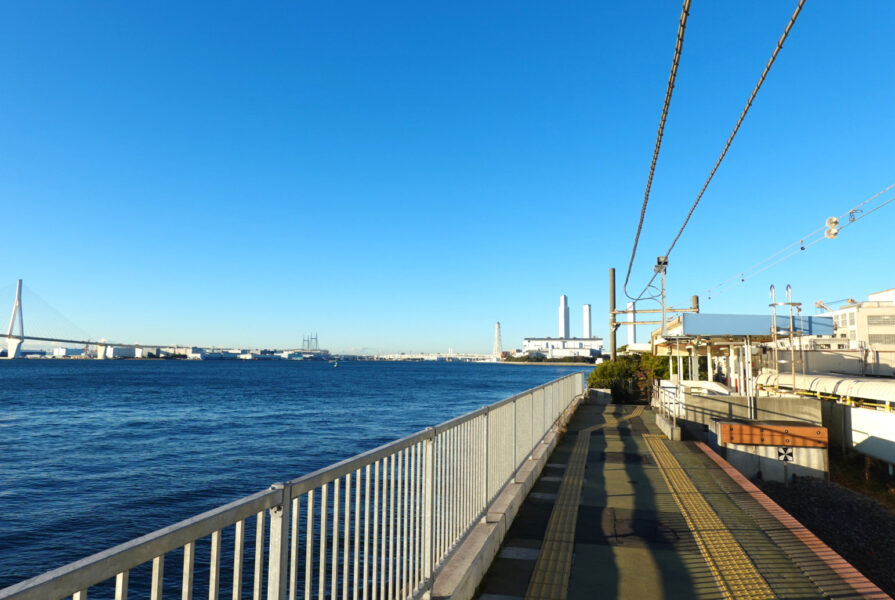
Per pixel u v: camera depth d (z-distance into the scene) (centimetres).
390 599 346
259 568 227
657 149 859
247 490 2077
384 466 352
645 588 495
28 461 2603
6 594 123
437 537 442
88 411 4900
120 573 163
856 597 479
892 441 1404
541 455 990
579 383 2381
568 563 554
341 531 1088
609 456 1160
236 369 17938
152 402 5834
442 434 464
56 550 1452
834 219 1226
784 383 2084
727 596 479
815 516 1137
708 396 1600
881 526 1089
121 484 2144
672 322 2047
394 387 9112
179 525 185
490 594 480
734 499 809
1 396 6300
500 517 609
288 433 3550
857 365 2266
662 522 693
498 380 12531
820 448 1305
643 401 2817
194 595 1094
